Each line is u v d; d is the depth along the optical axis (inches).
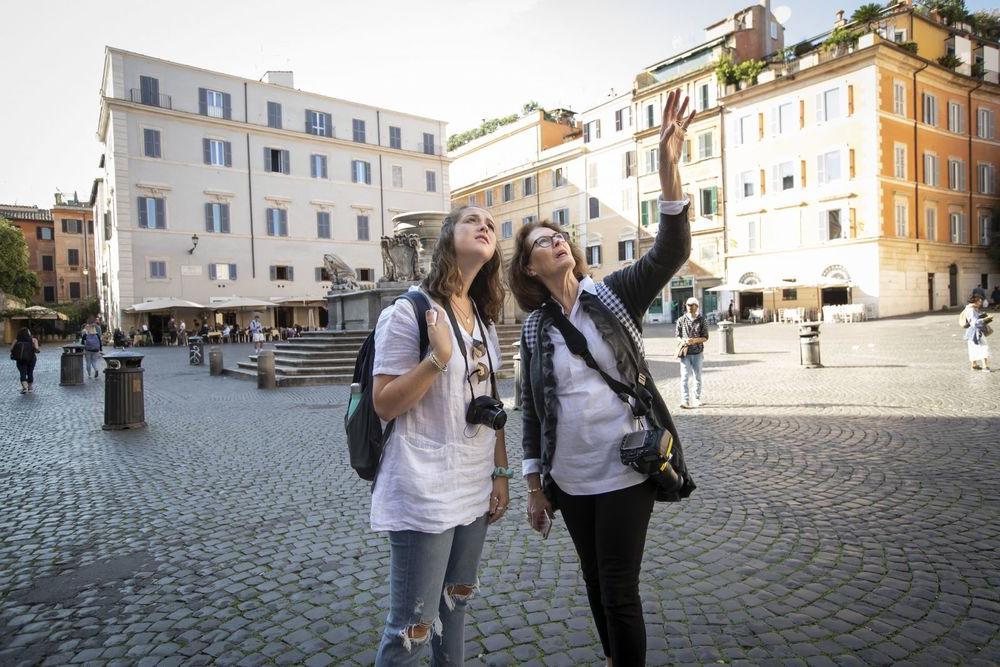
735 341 897.5
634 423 84.7
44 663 109.5
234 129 1656.0
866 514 170.6
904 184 1290.6
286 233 1737.2
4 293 1781.5
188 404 460.1
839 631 110.3
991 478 197.6
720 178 1508.4
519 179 2062.0
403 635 72.7
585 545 88.4
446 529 74.0
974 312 470.6
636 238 1697.8
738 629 112.3
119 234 1489.9
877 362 548.7
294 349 709.9
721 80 1485.0
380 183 1907.0
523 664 103.3
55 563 156.4
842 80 1284.4
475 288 86.1
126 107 1497.3
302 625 120.8
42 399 515.8
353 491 215.9
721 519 171.0
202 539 171.2
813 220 1342.3
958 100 1412.4
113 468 259.9
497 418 77.2
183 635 118.3
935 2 1498.5
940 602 119.5
